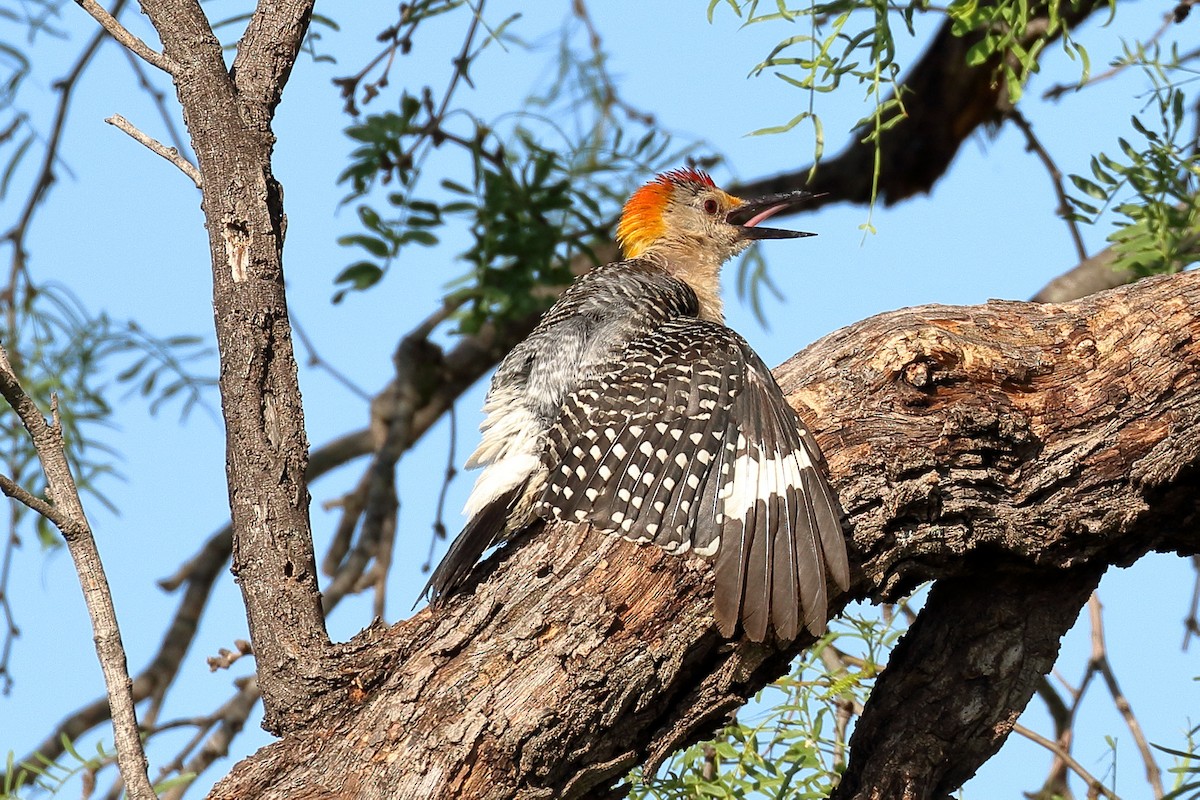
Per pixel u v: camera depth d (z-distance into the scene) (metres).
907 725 9.43
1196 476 9.40
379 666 8.49
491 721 8.19
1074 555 9.42
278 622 8.71
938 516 9.10
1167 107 11.94
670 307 10.92
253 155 9.43
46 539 14.74
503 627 8.51
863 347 9.59
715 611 8.38
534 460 9.51
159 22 9.55
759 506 8.74
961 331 9.66
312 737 8.43
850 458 9.12
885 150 17.53
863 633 10.19
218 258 9.28
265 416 9.09
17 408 8.22
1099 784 11.16
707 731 8.98
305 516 9.02
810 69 9.75
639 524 8.73
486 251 14.92
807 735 10.03
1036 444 9.37
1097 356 9.59
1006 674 9.45
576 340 10.06
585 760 8.45
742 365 9.41
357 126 14.55
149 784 7.85
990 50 10.42
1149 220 11.99
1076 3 10.79
